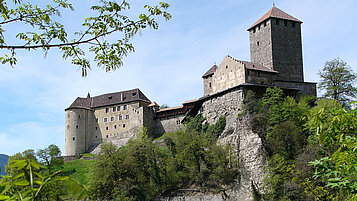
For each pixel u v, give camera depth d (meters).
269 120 56.81
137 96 98.00
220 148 57.47
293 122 54.50
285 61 70.94
